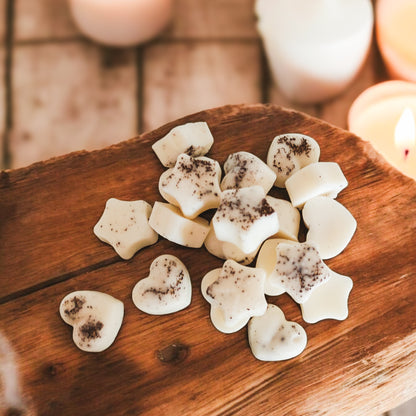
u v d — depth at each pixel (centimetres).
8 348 56
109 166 59
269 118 60
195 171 57
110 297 56
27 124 74
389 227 58
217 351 56
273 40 68
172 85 75
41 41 75
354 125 68
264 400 55
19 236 58
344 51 67
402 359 56
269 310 56
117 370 56
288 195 58
